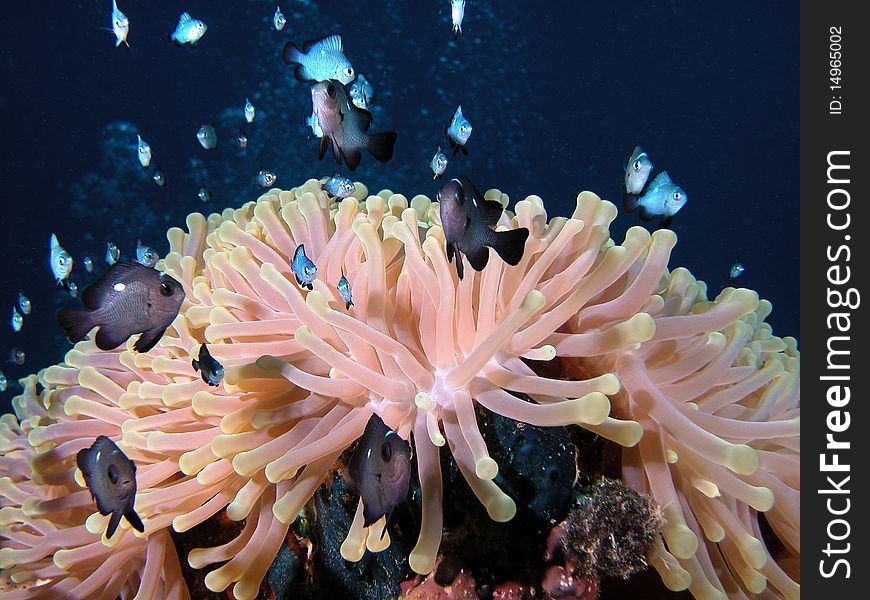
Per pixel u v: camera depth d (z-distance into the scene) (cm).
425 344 207
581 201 235
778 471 221
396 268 248
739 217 3534
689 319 210
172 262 312
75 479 245
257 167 1623
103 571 227
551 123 2756
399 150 1962
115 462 179
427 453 186
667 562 191
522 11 2434
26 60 1598
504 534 201
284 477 188
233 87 1744
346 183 376
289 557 236
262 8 1809
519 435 204
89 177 1544
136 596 216
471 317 205
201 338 262
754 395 255
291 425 208
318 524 229
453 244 172
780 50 3306
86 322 201
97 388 255
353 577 218
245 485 204
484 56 2270
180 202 1561
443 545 201
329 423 199
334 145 251
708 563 199
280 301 240
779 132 3419
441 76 2128
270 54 1791
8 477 275
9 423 343
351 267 250
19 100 1563
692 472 201
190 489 213
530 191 2456
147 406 247
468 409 190
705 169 3494
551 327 196
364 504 153
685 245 3412
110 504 183
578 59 2970
